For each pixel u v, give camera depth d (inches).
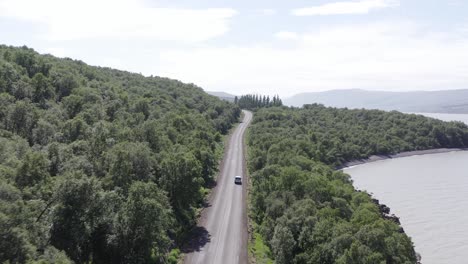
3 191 2379.4
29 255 2123.5
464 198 6761.8
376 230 3351.4
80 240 2657.5
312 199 4215.1
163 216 3100.4
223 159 7185.0
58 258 2271.2
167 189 4042.8
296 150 7175.2
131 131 4945.9
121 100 7199.8
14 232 2094.0
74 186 2652.6
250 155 7155.5
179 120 6973.4
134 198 2977.4
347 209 4188.0
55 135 4291.3
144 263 3026.6
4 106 4566.9
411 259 3617.1
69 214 2608.3
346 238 3221.0
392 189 7367.1
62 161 3558.1
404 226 5408.5
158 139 5142.7
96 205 2751.0
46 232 2438.5
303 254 3363.7
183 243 3661.4
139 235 2950.3
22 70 6422.2
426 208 6195.9
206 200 4906.5
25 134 4419.3
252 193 5128.0
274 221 3900.1
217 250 3592.5
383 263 2957.7
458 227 5378.9
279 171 5123.0
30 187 2827.3
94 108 5748.0
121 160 3467.0
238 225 4192.9
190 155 4601.4
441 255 4537.4
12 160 3112.7
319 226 3476.9
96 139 3996.1
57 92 6402.6
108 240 2878.9
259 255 3597.4
